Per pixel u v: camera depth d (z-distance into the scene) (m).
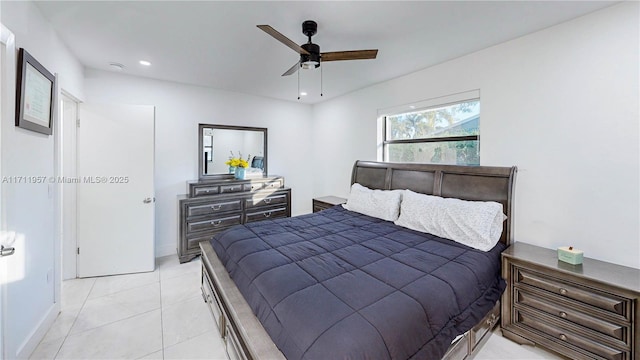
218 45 2.57
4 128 1.53
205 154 4.06
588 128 2.05
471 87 2.77
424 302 1.39
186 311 2.38
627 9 1.86
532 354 1.89
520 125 2.42
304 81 3.74
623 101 1.89
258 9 1.97
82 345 1.93
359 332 1.13
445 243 2.24
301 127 5.11
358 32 2.32
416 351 1.24
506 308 2.06
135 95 3.49
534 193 2.35
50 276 2.12
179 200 3.51
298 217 3.10
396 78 3.56
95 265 3.06
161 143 3.71
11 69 1.58
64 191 2.96
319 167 5.09
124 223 3.14
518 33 2.33
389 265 1.78
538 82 2.30
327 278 1.58
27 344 1.78
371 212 3.13
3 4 1.51
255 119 4.55
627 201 1.90
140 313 2.34
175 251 3.87
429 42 2.52
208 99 4.06
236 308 1.57
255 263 1.80
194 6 1.93
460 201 2.49
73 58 2.73
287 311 1.31
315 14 2.04
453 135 3.02
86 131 2.98
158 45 2.57
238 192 4.09
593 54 2.01
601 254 2.01
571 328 1.75
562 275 1.79
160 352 1.88
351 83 3.82
